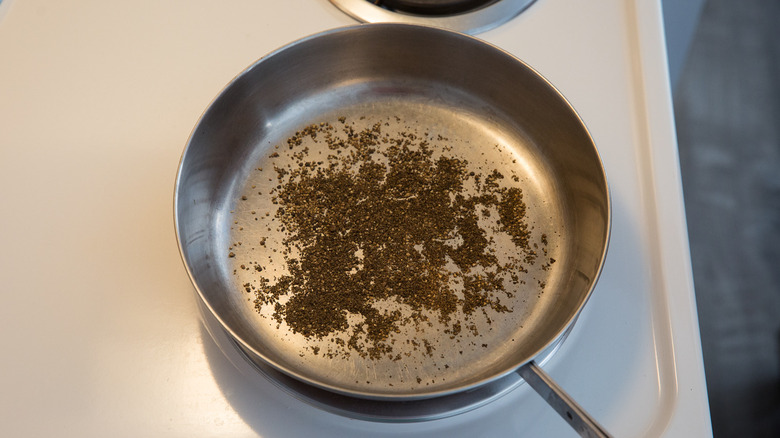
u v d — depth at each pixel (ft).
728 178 3.31
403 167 1.88
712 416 2.90
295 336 1.67
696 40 3.51
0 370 1.53
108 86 1.80
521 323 1.70
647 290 1.67
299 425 1.53
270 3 1.93
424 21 1.93
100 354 1.56
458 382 1.62
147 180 1.72
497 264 1.77
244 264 1.75
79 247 1.64
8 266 1.61
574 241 1.78
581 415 1.38
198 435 1.51
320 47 1.80
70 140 1.74
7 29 1.84
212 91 1.83
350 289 1.73
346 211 1.83
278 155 1.88
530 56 1.91
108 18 1.88
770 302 3.12
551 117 1.80
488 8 1.95
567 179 1.83
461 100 1.94
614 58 1.92
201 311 1.61
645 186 1.77
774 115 3.42
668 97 1.85
